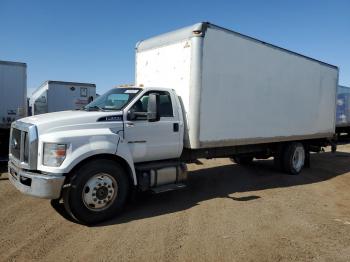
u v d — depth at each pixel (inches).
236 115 307.6
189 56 269.0
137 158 249.1
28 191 207.3
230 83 297.4
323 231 215.6
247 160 462.0
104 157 226.8
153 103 240.5
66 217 227.5
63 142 205.8
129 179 239.9
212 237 199.5
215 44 279.3
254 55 323.0
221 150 330.3
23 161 214.2
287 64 370.9
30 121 221.9
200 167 442.0
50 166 204.7
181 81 276.7
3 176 349.7
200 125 273.3
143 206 258.2
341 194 319.0
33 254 171.8
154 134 255.6
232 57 297.3
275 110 357.7
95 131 222.1
